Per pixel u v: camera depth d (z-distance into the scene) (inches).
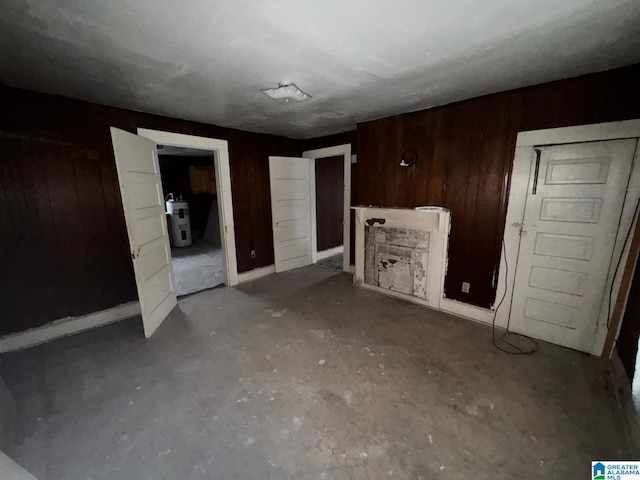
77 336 103.0
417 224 122.8
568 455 55.8
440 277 119.3
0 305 92.6
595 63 74.6
